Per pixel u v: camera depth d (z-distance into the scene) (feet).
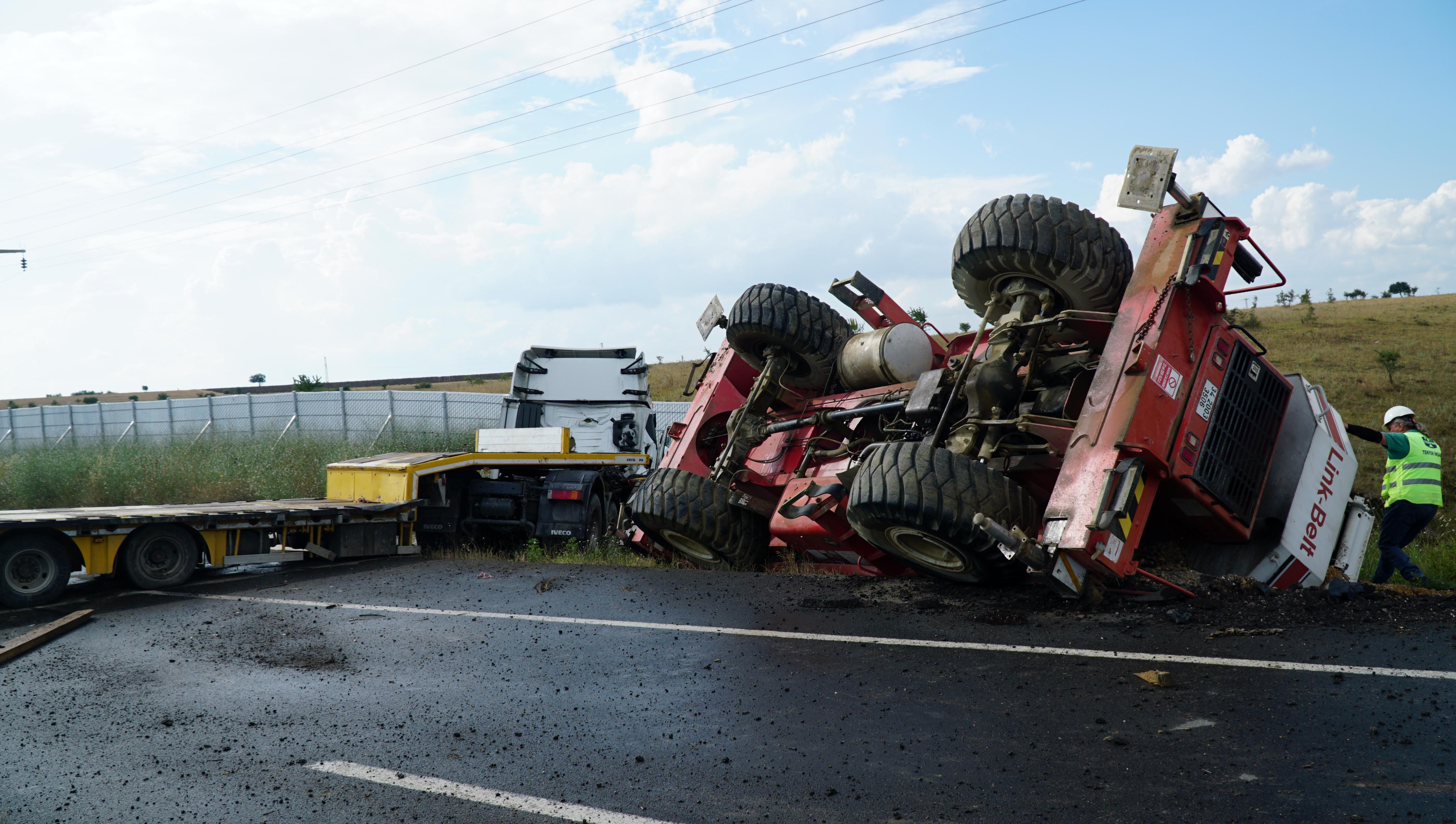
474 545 41.93
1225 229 20.01
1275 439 22.18
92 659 20.03
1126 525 18.67
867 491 20.34
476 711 15.07
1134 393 19.20
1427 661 14.46
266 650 20.18
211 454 68.28
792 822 10.34
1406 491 23.59
